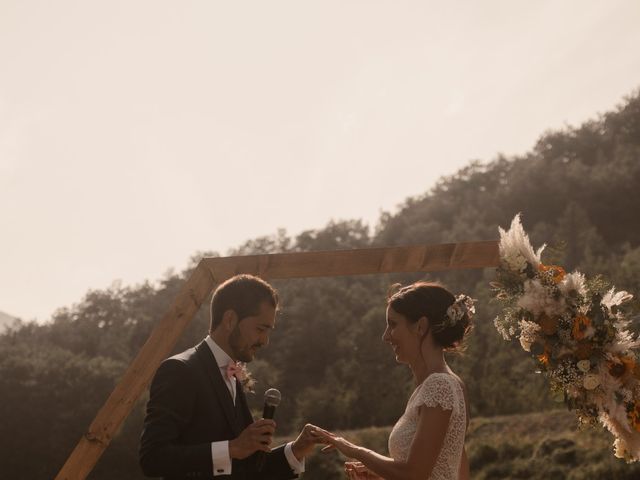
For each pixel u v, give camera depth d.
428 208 102.56
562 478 20.20
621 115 105.56
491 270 52.91
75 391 48.06
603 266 47.16
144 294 87.12
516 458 22.16
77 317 84.75
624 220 83.38
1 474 44.78
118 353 72.12
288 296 71.69
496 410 32.41
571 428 23.23
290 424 45.69
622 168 89.31
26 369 49.12
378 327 58.78
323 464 25.52
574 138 104.75
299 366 64.56
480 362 35.09
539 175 92.75
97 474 39.53
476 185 106.25
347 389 48.16
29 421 46.25
